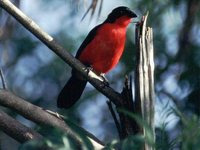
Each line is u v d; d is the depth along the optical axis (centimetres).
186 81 1416
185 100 1386
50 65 1669
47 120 786
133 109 883
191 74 1421
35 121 788
